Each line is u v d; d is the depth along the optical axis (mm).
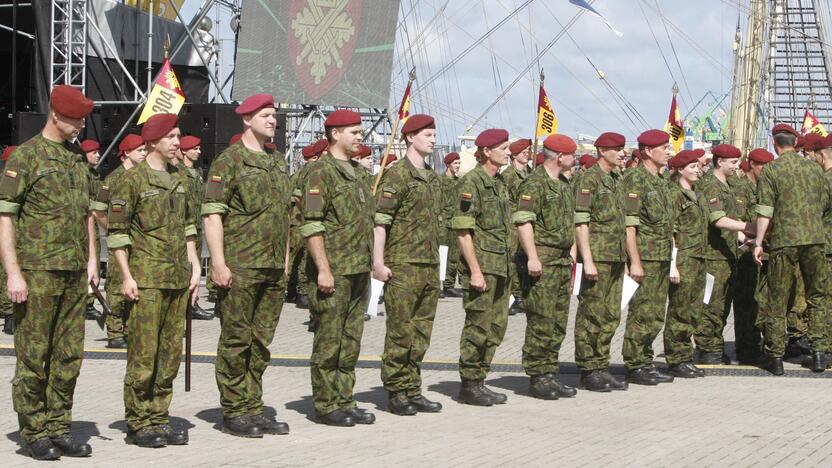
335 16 29875
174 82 22125
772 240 13906
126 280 9164
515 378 13469
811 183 13836
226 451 9148
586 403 11812
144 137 9383
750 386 13062
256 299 9836
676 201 13648
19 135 26922
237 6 32312
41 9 27891
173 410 10992
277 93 29844
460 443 9625
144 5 31266
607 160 12664
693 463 9016
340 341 10328
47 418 8891
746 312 14734
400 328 10859
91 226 9250
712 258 14531
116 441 9508
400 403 10984
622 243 12555
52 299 8750
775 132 14039
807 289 14164
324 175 10133
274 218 9758
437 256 10961
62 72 28344
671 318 13695
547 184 11914
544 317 12000
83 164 9078
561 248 12000
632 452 9383
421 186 10781
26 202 8750
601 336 12633
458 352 15406
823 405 11820
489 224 11406
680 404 11797
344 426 10305
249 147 9789
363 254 10281
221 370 9820
